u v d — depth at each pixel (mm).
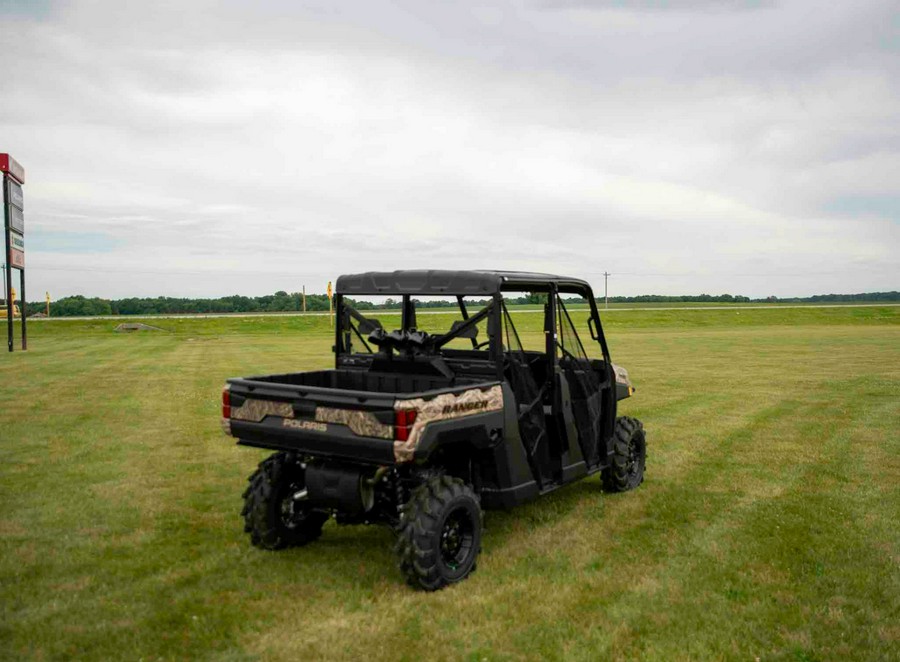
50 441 9344
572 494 7047
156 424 10641
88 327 45125
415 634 4004
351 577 4840
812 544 5535
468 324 5391
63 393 14023
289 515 5410
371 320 5957
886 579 4832
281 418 4805
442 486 4664
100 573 4898
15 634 4004
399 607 4336
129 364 20453
